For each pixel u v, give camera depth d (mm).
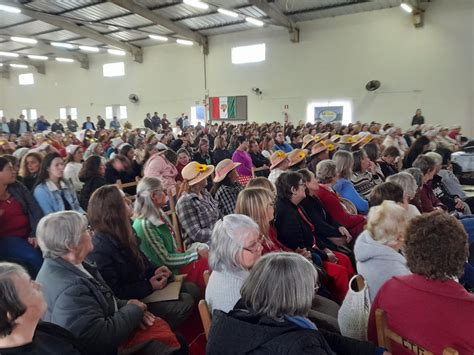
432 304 1141
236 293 1470
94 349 1371
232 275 1516
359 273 1667
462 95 10922
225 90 15141
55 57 17797
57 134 9109
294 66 13516
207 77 15484
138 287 1876
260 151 7254
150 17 12375
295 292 1101
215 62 15188
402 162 4883
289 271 1114
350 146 5996
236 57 14680
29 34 15016
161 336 1581
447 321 1107
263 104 14352
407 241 1256
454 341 1097
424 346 1146
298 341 1025
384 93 12039
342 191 3346
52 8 12289
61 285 1396
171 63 16344
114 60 17875
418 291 1179
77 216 1512
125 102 17953
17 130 14820
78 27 13945
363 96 12398
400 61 11664
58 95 20156
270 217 2207
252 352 1044
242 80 14680
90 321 1369
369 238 1647
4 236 2629
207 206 2865
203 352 1921
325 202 2963
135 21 13469
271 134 8492
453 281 1181
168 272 2070
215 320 1148
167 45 16312
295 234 2439
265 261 1166
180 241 2816
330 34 12688
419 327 1153
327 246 2773
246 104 14727
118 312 1530
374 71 12117
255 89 14328
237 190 3371
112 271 1796
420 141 4754
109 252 1806
